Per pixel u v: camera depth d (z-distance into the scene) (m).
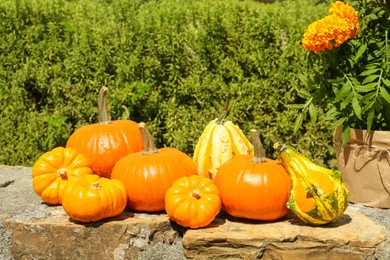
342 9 1.39
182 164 1.43
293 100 1.89
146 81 1.93
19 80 2.00
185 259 1.35
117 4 1.96
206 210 1.33
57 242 1.38
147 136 1.44
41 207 1.49
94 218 1.36
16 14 2.01
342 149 1.49
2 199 1.57
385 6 1.47
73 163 1.48
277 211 1.36
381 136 1.42
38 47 1.99
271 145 1.93
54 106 2.03
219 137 1.49
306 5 1.95
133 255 1.37
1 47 2.01
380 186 1.45
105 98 1.56
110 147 1.51
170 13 1.94
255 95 1.91
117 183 1.39
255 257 1.30
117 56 1.96
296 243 1.30
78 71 1.96
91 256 1.37
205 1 1.97
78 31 1.98
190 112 1.94
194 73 1.92
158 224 1.37
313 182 1.32
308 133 1.90
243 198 1.35
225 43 1.92
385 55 1.45
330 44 1.38
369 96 1.39
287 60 1.89
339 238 1.29
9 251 1.40
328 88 1.47
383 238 1.30
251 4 1.94
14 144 2.03
